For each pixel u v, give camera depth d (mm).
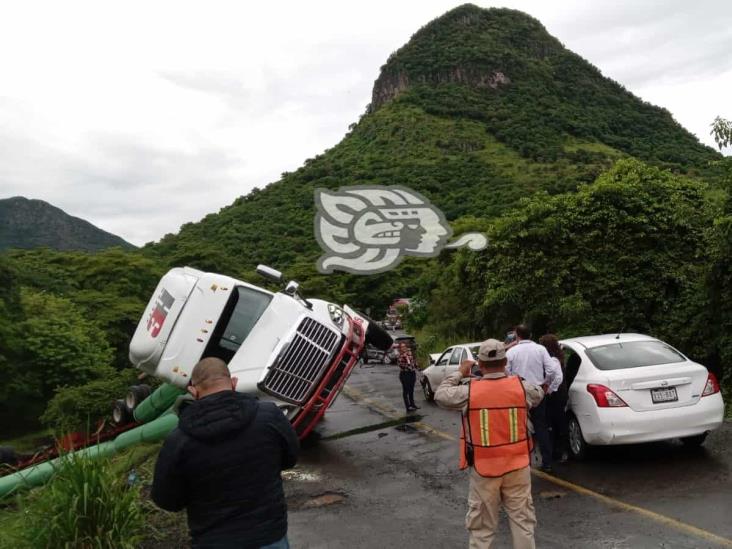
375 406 14258
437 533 5695
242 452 2979
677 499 6016
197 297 9562
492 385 4512
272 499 3035
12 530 5004
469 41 192250
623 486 6578
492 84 172750
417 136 139250
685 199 15320
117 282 36531
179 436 2982
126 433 9891
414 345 27688
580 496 6379
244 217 104750
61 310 26266
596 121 152250
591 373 7578
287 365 9172
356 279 60938
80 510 4883
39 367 21953
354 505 6758
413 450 9242
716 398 7293
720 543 4922
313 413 9609
